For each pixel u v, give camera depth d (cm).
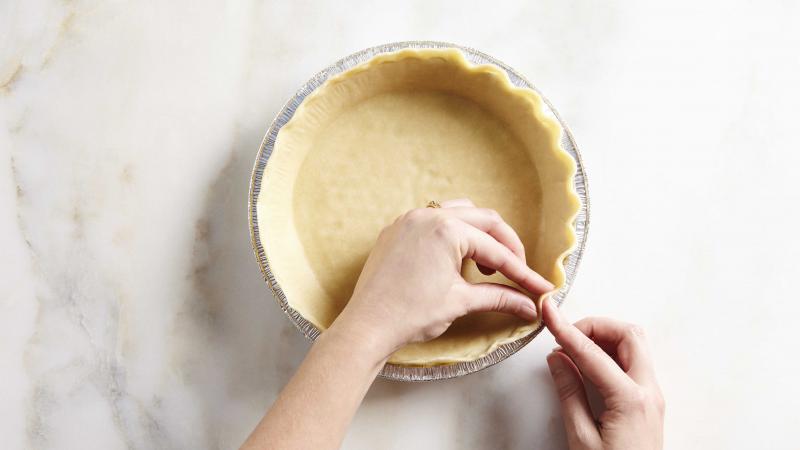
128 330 70
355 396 52
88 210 71
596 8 71
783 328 70
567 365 66
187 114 70
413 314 53
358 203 63
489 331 61
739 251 70
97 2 71
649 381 63
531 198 62
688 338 70
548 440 69
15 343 71
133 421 70
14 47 71
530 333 59
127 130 71
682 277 70
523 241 62
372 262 56
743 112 71
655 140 70
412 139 63
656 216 70
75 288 71
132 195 70
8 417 70
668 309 70
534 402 69
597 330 66
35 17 71
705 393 70
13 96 71
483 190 63
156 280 70
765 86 70
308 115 61
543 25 71
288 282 61
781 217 70
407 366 60
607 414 61
